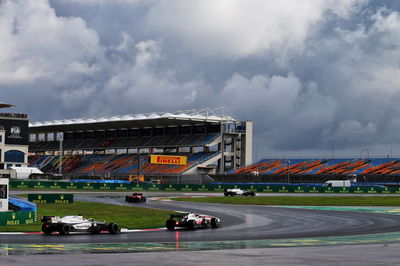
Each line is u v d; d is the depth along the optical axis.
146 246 27.36
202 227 41.91
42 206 57.53
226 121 152.00
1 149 126.94
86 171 160.62
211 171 148.25
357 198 88.44
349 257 23.38
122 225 41.97
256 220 49.28
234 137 154.12
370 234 36.28
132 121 150.88
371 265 20.98
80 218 35.09
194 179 134.00
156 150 168.75
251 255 23.89
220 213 57.25
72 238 31.47
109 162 162.75
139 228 40.69
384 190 110.12
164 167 147.88
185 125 159.62
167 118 141.50
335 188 111.69
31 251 24.47
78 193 90.81
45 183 97.25
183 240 31.06
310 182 127.25
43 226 34.06
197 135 156.75
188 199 83.25
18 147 129.75
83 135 182.12
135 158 160.25
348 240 31.86
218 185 114.75
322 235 35.44
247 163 155.00
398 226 43.28
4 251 24.34
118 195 89.19
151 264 20.77
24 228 37.28
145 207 63.12
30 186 95.19
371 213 58.91
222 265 20.72
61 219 34.41
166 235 34.69
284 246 28.11
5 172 116.00
